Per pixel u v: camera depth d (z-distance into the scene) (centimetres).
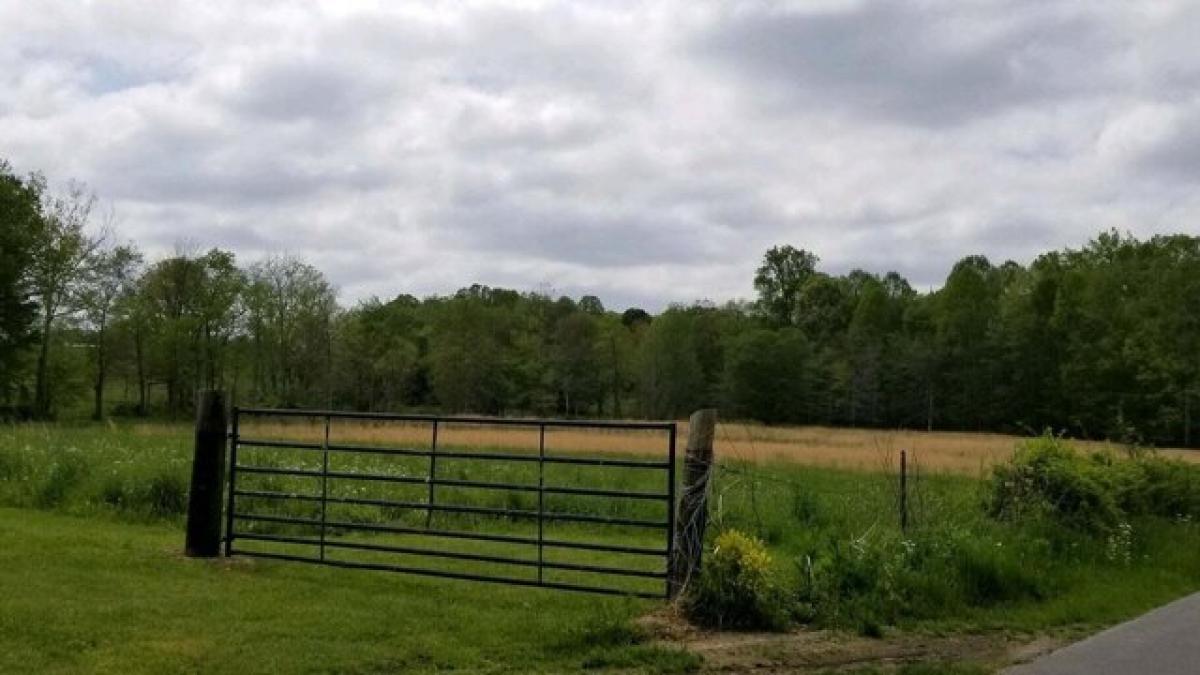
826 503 1578
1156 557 1377
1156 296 5341
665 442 3775
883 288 8931
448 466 2175
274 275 6862
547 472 2158
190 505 1095
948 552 1050
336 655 720
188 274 6688
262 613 831
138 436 3122
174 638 741
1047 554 1206
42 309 5928
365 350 6931
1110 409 6028
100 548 1105
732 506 1485
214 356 6738
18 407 5856
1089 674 759
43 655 684
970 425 7438
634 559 1257
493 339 7231
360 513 1510
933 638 878
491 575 1092
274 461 1927
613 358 8044
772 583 896
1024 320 7194
